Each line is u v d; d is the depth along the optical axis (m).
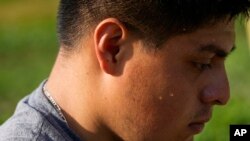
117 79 2.02
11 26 18.59
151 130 2.03
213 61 2.05
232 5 1.97
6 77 11.85
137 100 2.01
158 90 2.00
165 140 2.05
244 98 8.21
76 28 2.06
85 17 2.04
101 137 2.07
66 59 2.11
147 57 1.99
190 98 2.02
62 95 2.10
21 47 15.16
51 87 2.14
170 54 1.98
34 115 2.05
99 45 2.01
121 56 2.01
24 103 2.13
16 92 11.04
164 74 1.99
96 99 2.05
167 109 2.01
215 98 2.04
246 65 10.42
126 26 1.99
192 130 2.07
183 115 2.03
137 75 2.00
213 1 1.94
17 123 2.04
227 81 2.07
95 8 2.02
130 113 2.03
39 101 2.12
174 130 2.04
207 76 2.03
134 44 1.99
